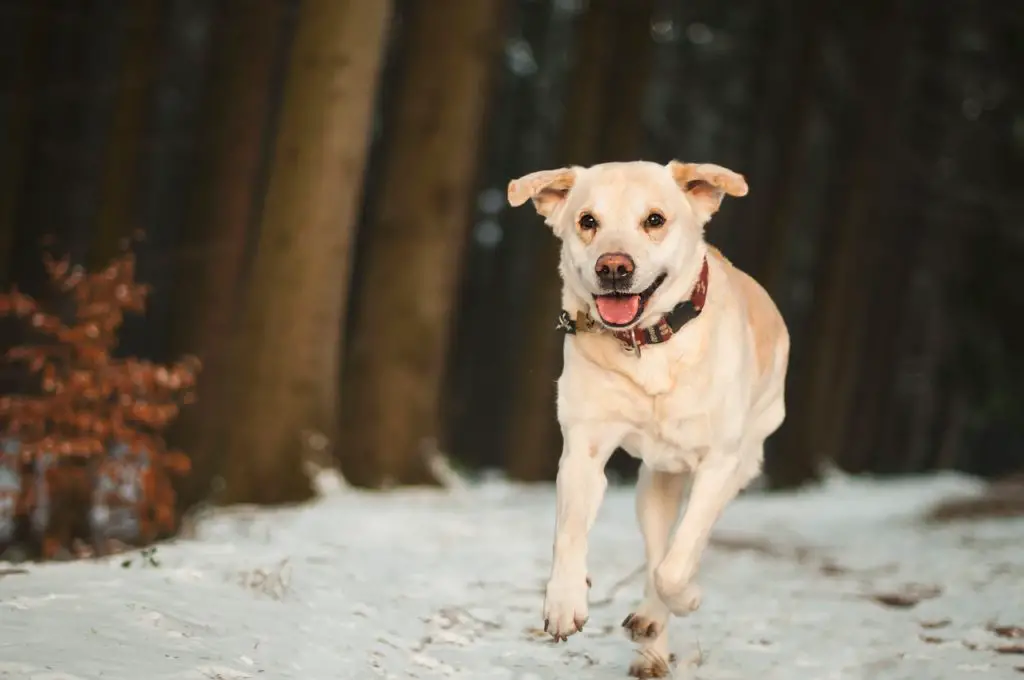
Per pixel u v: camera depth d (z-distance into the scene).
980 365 31.70
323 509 11.88
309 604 6.29
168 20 20.11
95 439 8.29
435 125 15.39
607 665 5.96
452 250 15.48
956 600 7.58
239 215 17.25
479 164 26.55
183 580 6.11
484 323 36.69
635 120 20.20
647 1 20.20
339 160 13.16
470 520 11.37
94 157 25.59
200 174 17.53
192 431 15.02
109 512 9.20
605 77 21.91
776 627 6.89
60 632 4.84
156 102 19.81
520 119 36.53
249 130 17.34
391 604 6.72
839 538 11.74
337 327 13.45
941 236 33.91
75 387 8.23
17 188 19.55
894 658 6.07
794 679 5.72
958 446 43.00
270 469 12.91
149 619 5.23
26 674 4.27
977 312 31.38
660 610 5.77
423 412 15.21
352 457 15.02
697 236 5.69
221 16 18.05
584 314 5.62
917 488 22.77
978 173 32.22
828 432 28.02
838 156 30.17
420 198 15.33
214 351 15.54
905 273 32.06
